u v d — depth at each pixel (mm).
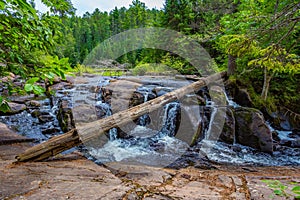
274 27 2334
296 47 3754
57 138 2504
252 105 4859
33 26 1857
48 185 1561
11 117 4574
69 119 3934
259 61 2734
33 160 2297
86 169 2043
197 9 5953
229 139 3836
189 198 1473
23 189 1470
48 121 4477
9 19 1710
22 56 1943
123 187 1618
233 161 3160
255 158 3348
